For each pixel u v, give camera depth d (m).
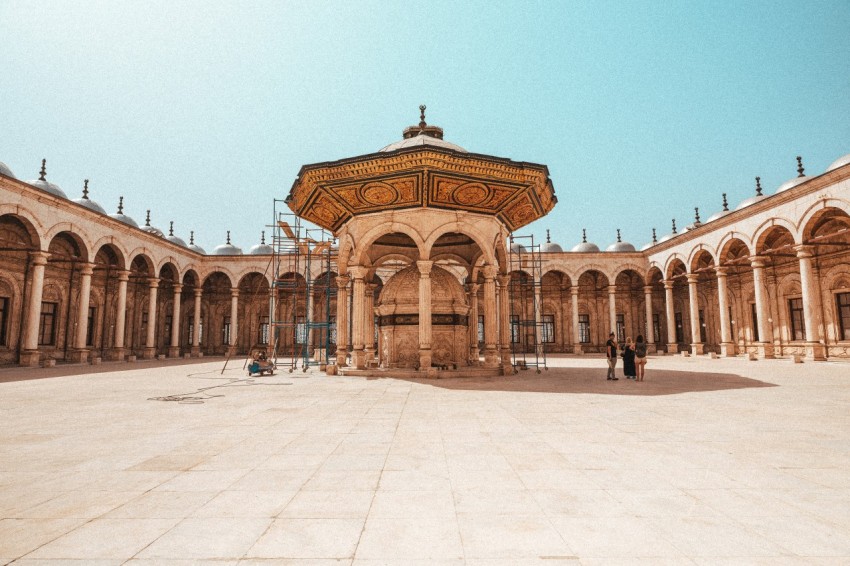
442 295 17.39
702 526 3.29
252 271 37.16
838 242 23.69
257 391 11.65
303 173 15.81
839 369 18.39
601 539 3.08
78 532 3.21
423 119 19.05
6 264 23.23
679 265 36.06
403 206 16.17
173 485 4.21
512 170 15.29
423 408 8.66
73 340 27.52
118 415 7.97
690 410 8.32
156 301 34.00
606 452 5.33
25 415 8.02
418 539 3.09
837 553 2.87
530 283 38.81
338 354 17.89
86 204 28.50
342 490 4.06
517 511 3.57
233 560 2.81
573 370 19.41
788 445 5.64
